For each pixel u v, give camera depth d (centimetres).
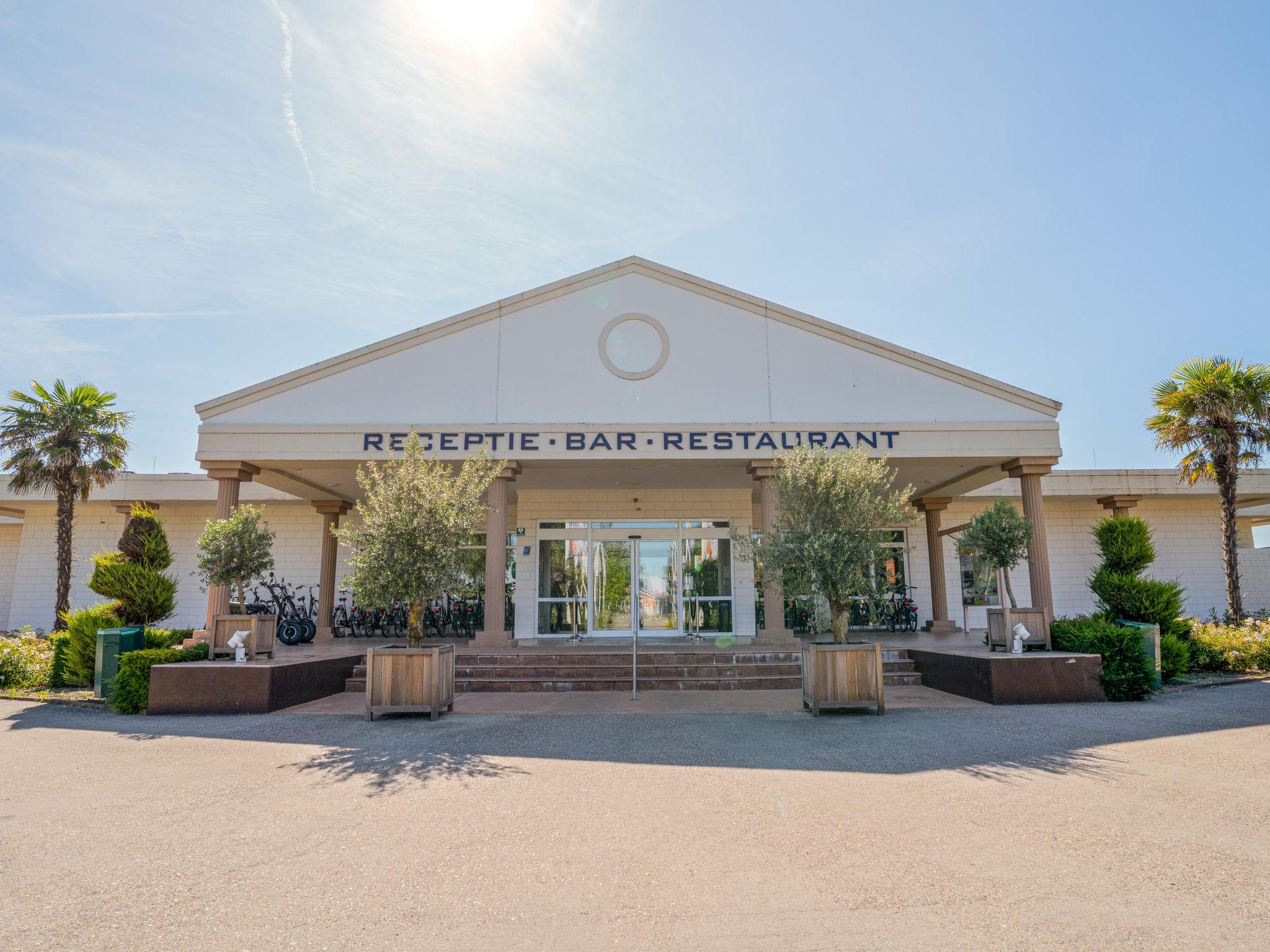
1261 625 1432
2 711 1010
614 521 1855
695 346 1487
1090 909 372
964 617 1988
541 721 909
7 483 2014
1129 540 1405
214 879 421
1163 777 618
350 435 1432
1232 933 346
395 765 688
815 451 1067
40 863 446
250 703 984
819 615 1233
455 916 372
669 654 1284
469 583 1023
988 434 1444
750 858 447
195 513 2112
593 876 422
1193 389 1580
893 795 575
